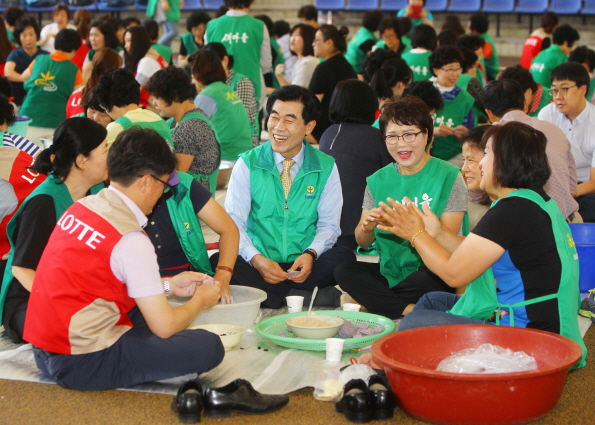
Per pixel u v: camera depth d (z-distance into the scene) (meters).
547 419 2.24
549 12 9.98
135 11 13.63
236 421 2.22
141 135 2.29
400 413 2.30
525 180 2.43
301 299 3.22
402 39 9.59
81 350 2.32
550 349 2.30
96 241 2.24
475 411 2.09
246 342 2.88
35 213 2.67
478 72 7.72
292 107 3.26
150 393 2.41
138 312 2.48
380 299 3.17
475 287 2.55
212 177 4.55
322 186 3.44
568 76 4.79
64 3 13.33
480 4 12.84
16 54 7.95
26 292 2.84
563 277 2.44
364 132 4.14
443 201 3.22
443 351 2.42
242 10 7.19
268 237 3.46
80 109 5.50
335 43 6.79
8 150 3.08
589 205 4.61
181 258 3.20
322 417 2.26
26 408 2.29
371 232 3.31
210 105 5.48
